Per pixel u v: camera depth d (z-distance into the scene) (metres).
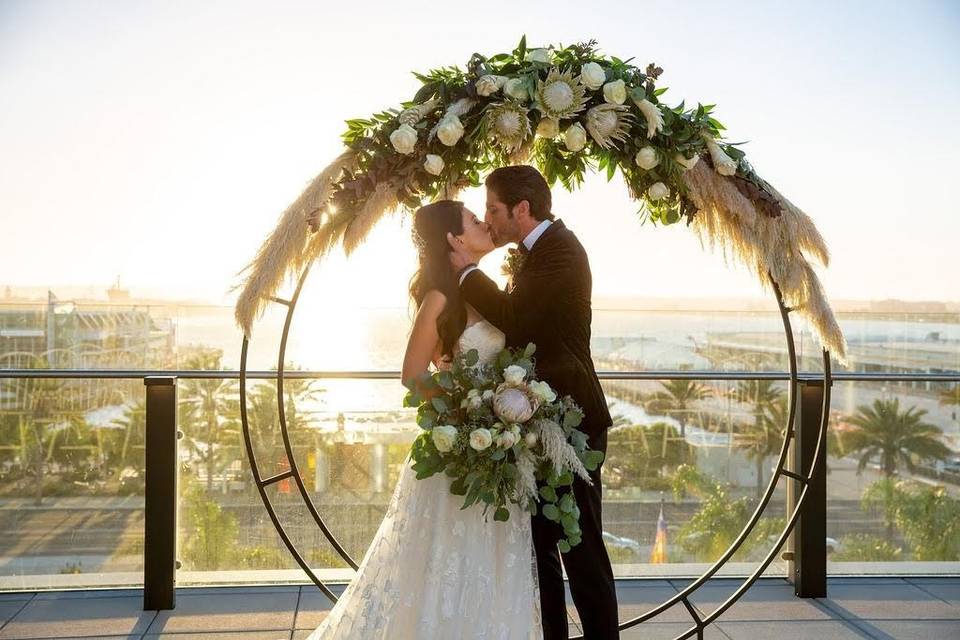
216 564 3.67
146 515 3.44
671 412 3.84
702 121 2.78
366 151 2.70
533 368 2.54
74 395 3.62
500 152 2.94
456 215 2.63
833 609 3.50
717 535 3.85
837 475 3.89
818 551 3.62
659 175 2.82
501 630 2.52
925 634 3.24
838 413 3.87
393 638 2.57
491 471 2.46
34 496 3.61
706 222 2.95
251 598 3.56
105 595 3.59
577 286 2.63
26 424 3.61
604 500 3.82
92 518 3.62
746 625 3.34
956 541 3.92
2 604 3.48
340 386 3.70
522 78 2.68
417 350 2.58
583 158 3.09
